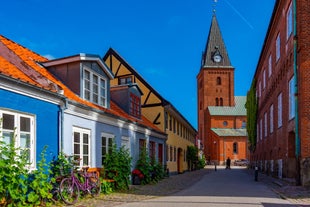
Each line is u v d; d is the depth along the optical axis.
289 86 20.78
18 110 10.04
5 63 11.31
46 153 11.20
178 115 31.81
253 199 12.77
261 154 37.28
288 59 20.89
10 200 9.02
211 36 85.69
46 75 14.02
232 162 74.12
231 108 81.94
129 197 13.20
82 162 13.66
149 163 20.78
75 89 14.55
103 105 16.92
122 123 18.08
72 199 11.34
